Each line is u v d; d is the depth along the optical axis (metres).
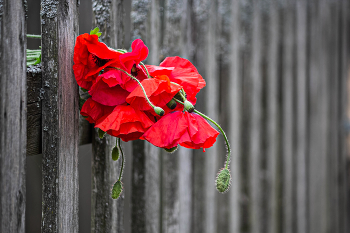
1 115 0.74
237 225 1.48
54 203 0.80
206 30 1.26
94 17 0.89
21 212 0.76
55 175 0.80
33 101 0.79
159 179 1.08
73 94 0.81
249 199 1.52
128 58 0.75
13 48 0.75
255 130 1.52
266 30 1.54
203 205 1.30
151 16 1.03
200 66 1.25
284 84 1.66
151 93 0.74
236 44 1.40
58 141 0.79
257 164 1.54
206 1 1.25
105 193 0.90
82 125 0.87
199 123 0.76
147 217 1.05
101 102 0.76
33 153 0.79
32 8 1.13
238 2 1.39
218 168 1.37
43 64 0.79
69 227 0.82
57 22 0.78
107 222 0.90
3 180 0.75
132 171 1.05
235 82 1.41
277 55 1.61
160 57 1.08
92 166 0.89
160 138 0.75
